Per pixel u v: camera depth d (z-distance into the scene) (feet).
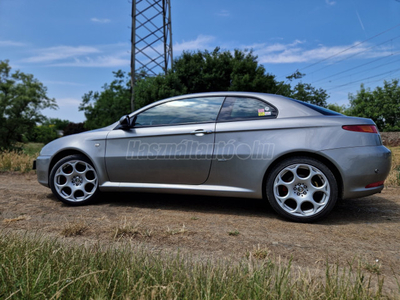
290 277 5.42
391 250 7.72
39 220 10.12
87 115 126.72
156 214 10.97
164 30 95.04
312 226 9.66
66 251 6.03
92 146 12.34
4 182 18.58
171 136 11.39
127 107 112.98
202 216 10.74
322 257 7.21
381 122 127.54
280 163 10.14
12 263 5.27
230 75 73.36
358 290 4.81
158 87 78.23
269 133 10.34
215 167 10.82
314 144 9.83
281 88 80.64
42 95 73.77
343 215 10.94
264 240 8.34
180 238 8.38
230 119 11.00
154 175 11.62
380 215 10.94
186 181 11.29
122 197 13.79
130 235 8.50
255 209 11.73
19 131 60.03
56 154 12.71
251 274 5.16
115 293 4.64
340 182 9.93
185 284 4.87
